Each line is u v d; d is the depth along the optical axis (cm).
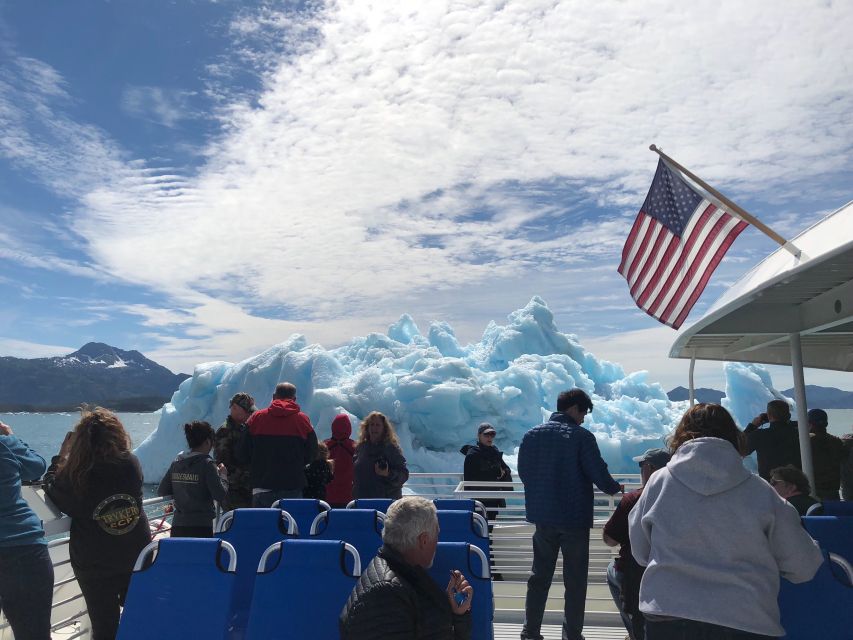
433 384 2634
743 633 260
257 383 3025
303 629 328
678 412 2873
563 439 512
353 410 2675
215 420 3045
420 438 2625
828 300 554
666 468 288
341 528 412
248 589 425
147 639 334
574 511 506
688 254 645
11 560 389
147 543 449
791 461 642
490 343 3303
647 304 675
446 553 335
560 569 712
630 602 427
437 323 3391
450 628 294
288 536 431
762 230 562
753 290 473
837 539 370
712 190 623
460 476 805
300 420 630
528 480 524
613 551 705
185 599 340
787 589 333
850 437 661
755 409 2627
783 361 852
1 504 392
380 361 2992
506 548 695
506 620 611
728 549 265
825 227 471
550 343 3219
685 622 266
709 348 843
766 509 268
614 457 2391
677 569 270
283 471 617
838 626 326
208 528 567
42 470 420
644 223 699
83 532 432
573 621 502
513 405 2689
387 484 685
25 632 393
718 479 270
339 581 333
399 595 281
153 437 3178
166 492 591
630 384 3067
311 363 2938
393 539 293
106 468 435
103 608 436
